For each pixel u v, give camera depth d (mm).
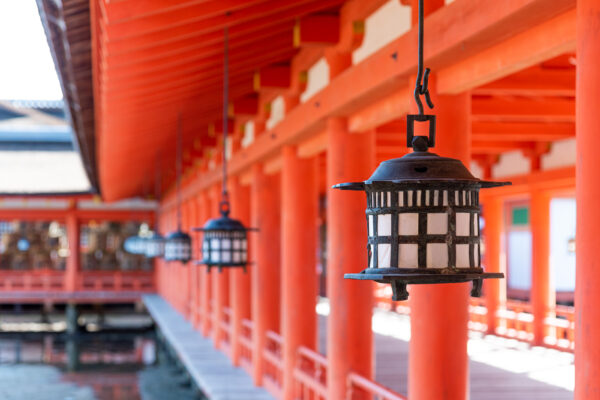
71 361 25562
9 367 24219
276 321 12500
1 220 35125
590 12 3328
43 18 6625
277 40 8016
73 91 9172
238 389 12203
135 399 18516
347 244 7734
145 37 6250
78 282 35094
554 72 8461
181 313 26047
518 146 14031
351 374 7602
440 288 5465
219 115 12273
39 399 18734
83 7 6109
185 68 7766
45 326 35688
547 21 4383
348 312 7730
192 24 6352
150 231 35469
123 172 19656
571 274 16625
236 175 14453
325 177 18781
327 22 7340
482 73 5094
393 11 6148
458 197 2549
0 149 38750
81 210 35188
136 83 7605
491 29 4539
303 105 8703
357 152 7773
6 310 38156
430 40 5270
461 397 5469
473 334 16781
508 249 17406
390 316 21078
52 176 36438
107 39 5895
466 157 5641
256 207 12445
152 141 13648
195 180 19609
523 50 4645
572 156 12758
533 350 14305
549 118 10500
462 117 5641
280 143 10016
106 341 31281
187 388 19453
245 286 14750
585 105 3354
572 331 13695
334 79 7445
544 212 14242
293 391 10219
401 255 2527
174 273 28891
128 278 36375
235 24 6863
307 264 10281
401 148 13430
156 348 28797
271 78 9383
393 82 6078
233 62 8219
